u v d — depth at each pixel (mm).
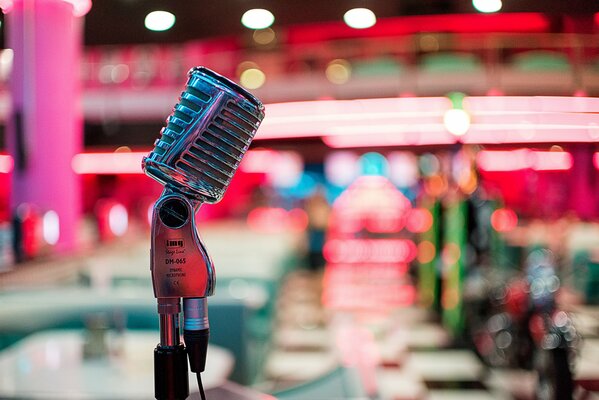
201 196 823
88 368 2568
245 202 13328
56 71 3682
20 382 2387
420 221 9445
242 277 5293
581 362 4000
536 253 4824
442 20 2957
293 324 7320
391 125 8875
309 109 9234
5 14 2871
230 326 3666
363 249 13781
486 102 3021
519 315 4512
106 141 9320
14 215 3766
